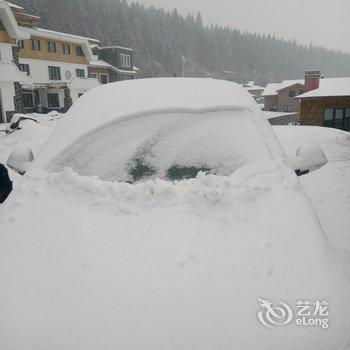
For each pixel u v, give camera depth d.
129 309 1.52
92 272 1.70
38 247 1.89
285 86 59.94
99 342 1.42
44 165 2.55
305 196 2.33
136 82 3.11
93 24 94.38
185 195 2.16
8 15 28.58
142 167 2.48
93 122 2.71
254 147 2.58
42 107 39.22
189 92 2.88
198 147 2.55
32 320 1.51
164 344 1.40
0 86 27.69
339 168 6.02
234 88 3.10
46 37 38.88
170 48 114.94
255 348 1.42
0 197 4.11
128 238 1.88
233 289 1.61
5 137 17.42
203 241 1.86
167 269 1.70
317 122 29.03
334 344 1.49
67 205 2.18
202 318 1.49
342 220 3.72
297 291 1.64
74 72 42.81
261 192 2.23
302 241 1.92
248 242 1.87
